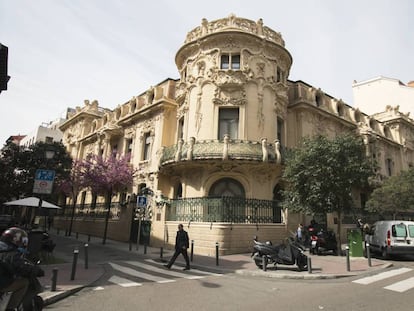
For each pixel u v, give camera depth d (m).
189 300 6.68
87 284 7.90
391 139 31.25
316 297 7.00
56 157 23.95
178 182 20.73
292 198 15.89
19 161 23.03
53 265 10.57
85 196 31.19
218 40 19.81
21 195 24.62
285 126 20.84
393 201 20.11
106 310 5.94
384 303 6.48
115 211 23.67
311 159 14.93
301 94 22.69
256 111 19.03
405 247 13.50
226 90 19.12
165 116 22.64
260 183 18.31
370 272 10.41
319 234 15.95
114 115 29.89
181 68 22.47
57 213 34.59
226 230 14.55
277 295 7.20
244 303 6.46
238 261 12.45
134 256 13.95
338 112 26.08
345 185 14.38
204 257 13.58
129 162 24.12
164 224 17.77
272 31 21.25
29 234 9.58
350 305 6.31
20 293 4.40
